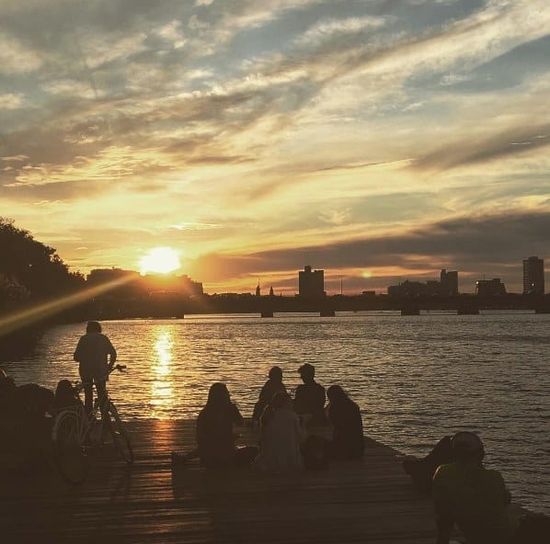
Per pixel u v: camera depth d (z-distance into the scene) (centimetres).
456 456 747
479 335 16062
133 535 900
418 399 4272
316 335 16600
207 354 9288
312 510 1012
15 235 14825
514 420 3425
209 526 937
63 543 868
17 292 11062
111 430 1342
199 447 1291
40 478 1209
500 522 721
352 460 1373
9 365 6994
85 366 1360
